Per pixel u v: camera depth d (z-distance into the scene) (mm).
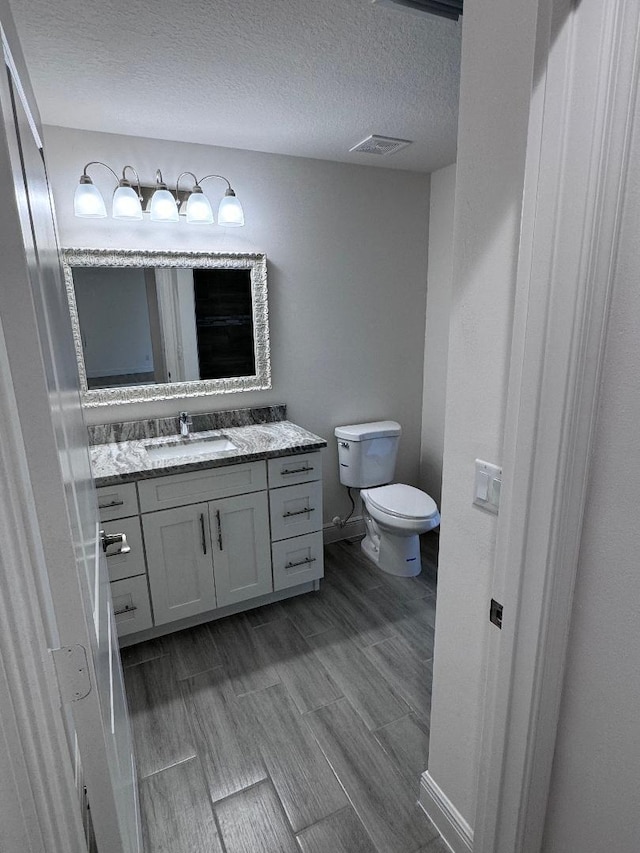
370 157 2617
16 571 547
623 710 852
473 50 943
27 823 616
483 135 952
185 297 2475
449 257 2908
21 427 543
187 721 1791
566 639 912
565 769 981
